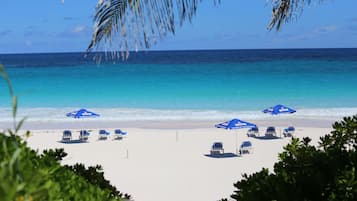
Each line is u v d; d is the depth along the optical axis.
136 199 16.17
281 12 6.40
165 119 35.28
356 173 3.64
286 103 44.66
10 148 1.84
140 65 104.06
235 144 25.95
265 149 24.62
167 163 21.58
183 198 16.30
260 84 62.50
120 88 59.62
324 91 53.91
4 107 42.28
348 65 96.06
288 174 4.03
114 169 20.59
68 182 2.11
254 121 34.31
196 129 30.77
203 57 143.38
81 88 59.91
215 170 20.22
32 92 56.03
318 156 4.25
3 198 1.03
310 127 31.09
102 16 4.23
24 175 1.31
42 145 25.89
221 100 47.50
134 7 4.23
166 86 61.50
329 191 3.76
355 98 47.31
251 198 3.91
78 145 25.97
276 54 163.62
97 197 2.19
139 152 23.97
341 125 4.69
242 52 196.38
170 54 175.25
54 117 36.41
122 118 35.94
